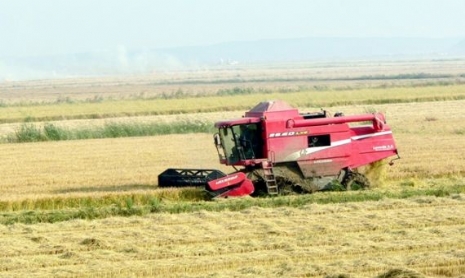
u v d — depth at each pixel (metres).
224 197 79.31
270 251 57.09
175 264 53.72
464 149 110.56
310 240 59.62
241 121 83.19
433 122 158.50
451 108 192.62
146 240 61.28
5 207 77.56
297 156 83.56
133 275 51.59
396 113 181.62
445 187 81.38
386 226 63.97
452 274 49.59
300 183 83.50
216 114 197.50
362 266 51.22
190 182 85.50
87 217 72.56
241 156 83.75
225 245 59.06
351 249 56.19
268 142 82.94
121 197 79.44
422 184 85.31
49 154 120.31
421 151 108.81
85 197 79.38
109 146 129.00
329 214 69.75
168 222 68.25
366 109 194.12
